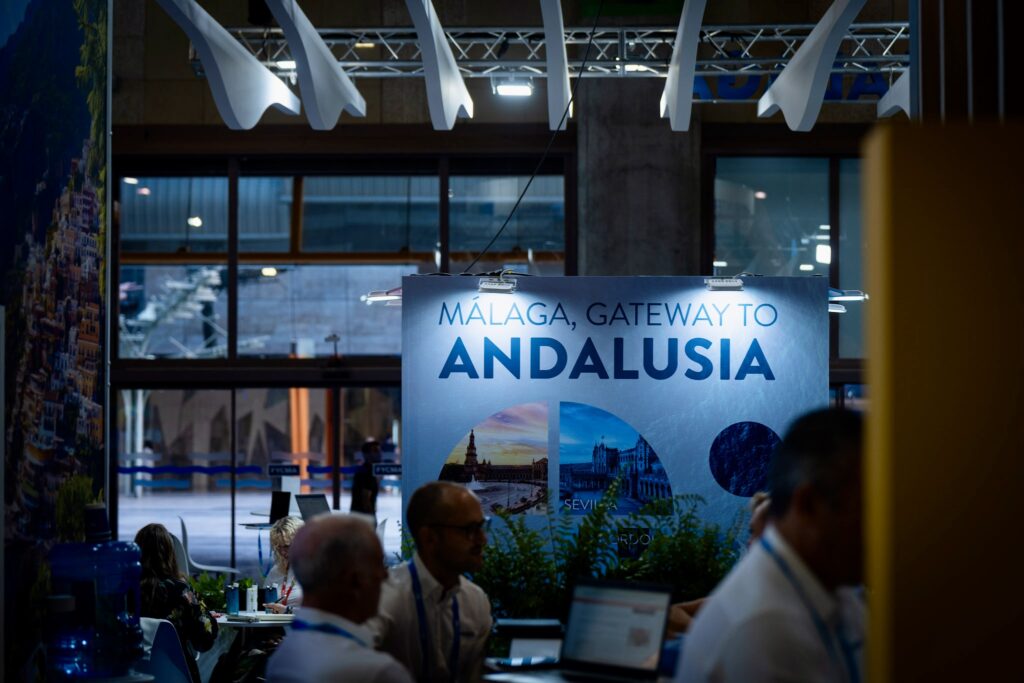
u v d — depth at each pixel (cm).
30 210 426
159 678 465
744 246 1220
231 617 702
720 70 1083
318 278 1223
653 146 1190
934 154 157
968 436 157
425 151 1215
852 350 1210
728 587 192
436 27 896
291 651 293
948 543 156
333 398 1205
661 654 317
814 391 850
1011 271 157
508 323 848
